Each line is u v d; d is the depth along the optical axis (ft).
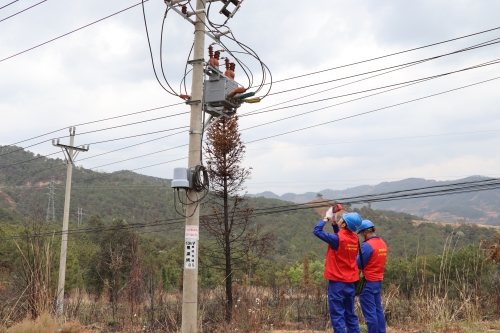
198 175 27.76
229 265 53.98
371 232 24.77
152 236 183.42
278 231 212.02
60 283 70.54
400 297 49.44
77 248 110.11
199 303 49.47
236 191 55.77
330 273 22.22
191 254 27.32
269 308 53.16
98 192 261.44
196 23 29.81
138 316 48.29
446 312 39.58
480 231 111.55
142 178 370.32
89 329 45.09
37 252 46.01
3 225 100.89
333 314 22.07
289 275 120.26
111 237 100.58
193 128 28.94
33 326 37.22
